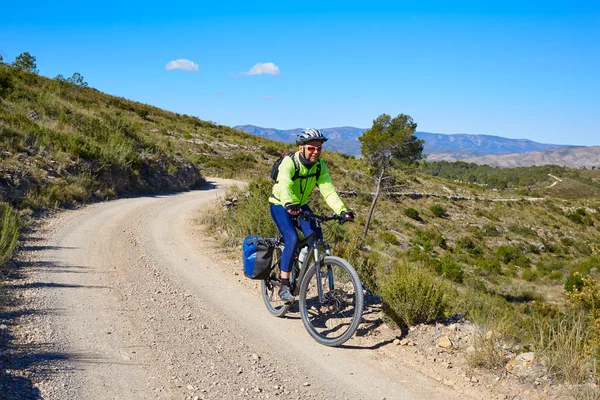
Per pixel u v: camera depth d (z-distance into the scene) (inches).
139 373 147.9
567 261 2145.7
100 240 356.2
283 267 185.5
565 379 143.3
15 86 1008.9
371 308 208.8
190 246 362.6
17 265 261.6
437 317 193.0
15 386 127.6
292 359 165.9
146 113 2027.6
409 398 141.3
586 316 171.6
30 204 446.0
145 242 365.4
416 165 1521.9
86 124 845.8
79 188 559.8
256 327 196.1
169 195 770.2
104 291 231.3
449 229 2128.4
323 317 203.3
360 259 287.1
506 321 195.2
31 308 195.2
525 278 1664.6
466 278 1155.9
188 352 167.3
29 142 603.8
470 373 154.3
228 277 277.7
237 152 1865.2
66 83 1660.9
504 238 2300.7
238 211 456.4
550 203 3503.9
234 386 144.4
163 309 212.5
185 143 1756.9
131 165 749.9
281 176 175.9
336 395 142.0
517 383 146.5
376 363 163.8
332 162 2251.5
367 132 1510.8
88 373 143.9
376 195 1441.9
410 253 1122.7
